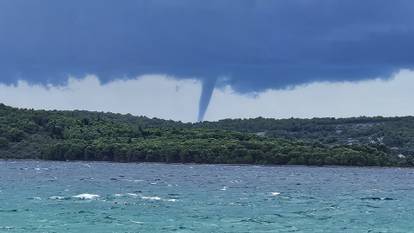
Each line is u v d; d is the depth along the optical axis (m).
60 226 61.66
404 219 72.00
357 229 63.34
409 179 186.88
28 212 72.25
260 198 98.44
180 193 106.31
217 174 187.12
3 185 122.00
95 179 148.12
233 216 71.25
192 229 60.59
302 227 63.75
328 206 86.94
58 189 112.62
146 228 61.00
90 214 71.06
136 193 104.69
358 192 121.38
